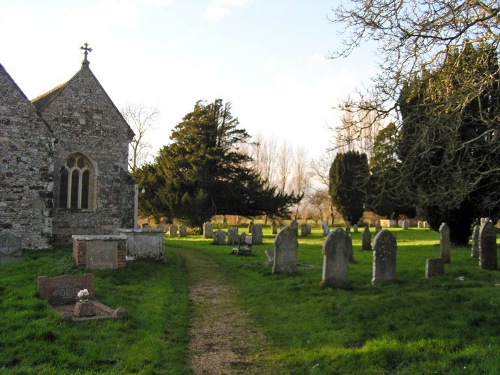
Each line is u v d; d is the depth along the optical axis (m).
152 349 7.13
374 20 9.26
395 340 7.34
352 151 40.50
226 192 38.62
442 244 15.62
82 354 6.79
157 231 16.12
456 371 5.98
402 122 9.78
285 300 10.83
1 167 16.69
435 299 9.51
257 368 6.89
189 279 14.21
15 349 6.72
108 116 20.81
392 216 45.72
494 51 8.92
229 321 9.49
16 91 17.12
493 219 20.88
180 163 37.44
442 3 8.74
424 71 9.51
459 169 9.44
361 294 10.74
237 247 21.33
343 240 11.46
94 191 20.27
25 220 16.98
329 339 7.87
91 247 13.21
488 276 12.23
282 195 39.84
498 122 9.11
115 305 9.62
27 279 11.41
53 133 18.27
